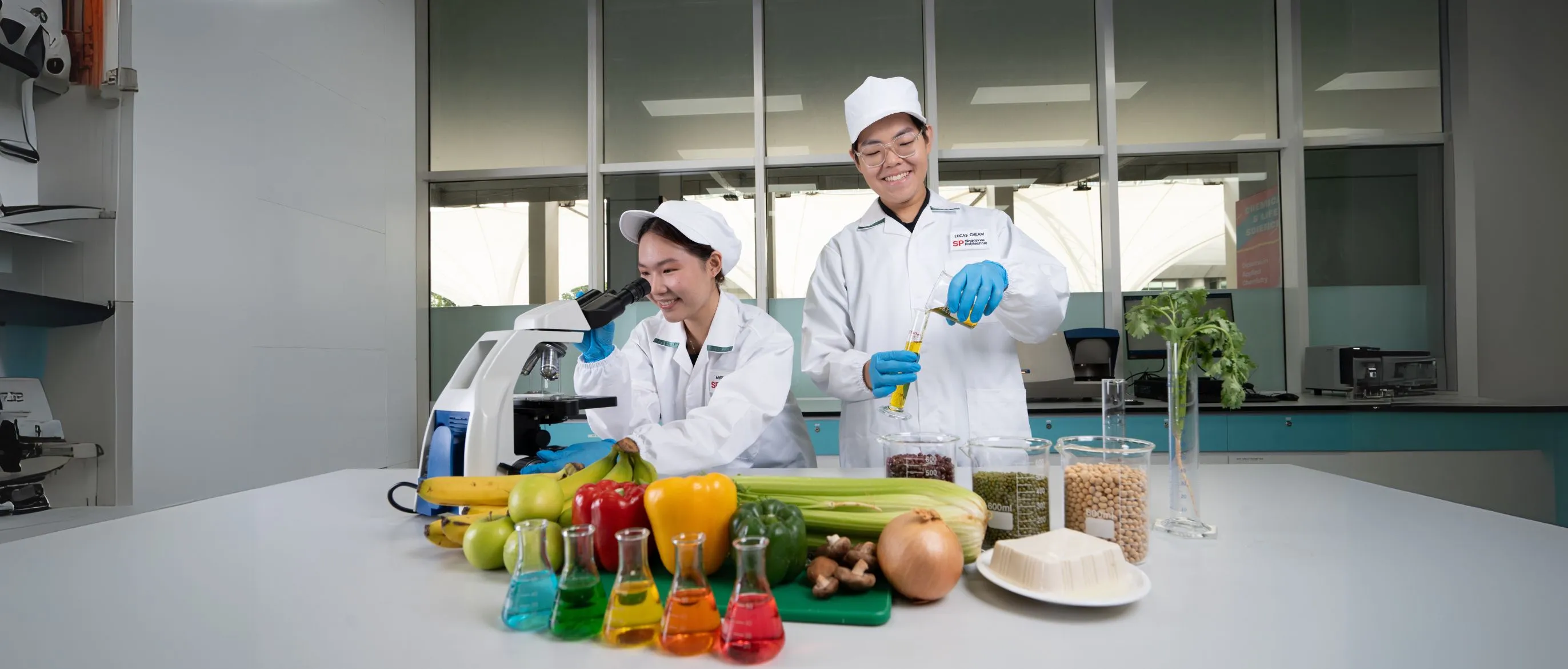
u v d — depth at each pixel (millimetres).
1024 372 3324
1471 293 3367
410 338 3340
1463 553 878
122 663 599
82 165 2014
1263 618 674
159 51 2092
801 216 3680
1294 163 3439
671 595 631
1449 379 3430
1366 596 729
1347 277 3500
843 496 821
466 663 600
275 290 2531
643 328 1802
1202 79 3549
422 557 922
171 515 1162
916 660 591
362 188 3016
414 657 613
